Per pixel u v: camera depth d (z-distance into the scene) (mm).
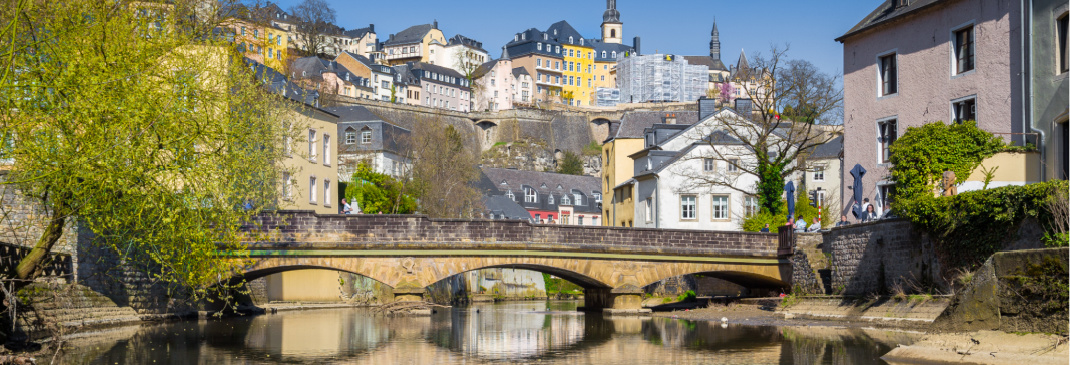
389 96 168125
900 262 30906
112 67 19297
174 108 19562
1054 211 22312
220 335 29188
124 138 18594
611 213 76875
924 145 31453
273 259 34438
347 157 83375
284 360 22344
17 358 20094
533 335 29844
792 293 39281
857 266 34156
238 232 29266
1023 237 24266
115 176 18672
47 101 18406
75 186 19234
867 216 35281
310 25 149250
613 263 39000
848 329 29531
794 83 52750
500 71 199500
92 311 30203
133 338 27359
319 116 55719
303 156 37125
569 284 88438
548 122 165500
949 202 27312
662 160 64250
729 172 60594
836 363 20516
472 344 26734
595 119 171250
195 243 21172
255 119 24219
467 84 194375
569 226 38094
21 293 24344
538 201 121688
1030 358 18438
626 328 32406
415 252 36000
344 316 41844
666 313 40625
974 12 33250
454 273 36375
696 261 39594
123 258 22344
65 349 23812
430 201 70250
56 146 18234
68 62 18641
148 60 19875
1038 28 30031
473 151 156250
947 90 34500
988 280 20375
